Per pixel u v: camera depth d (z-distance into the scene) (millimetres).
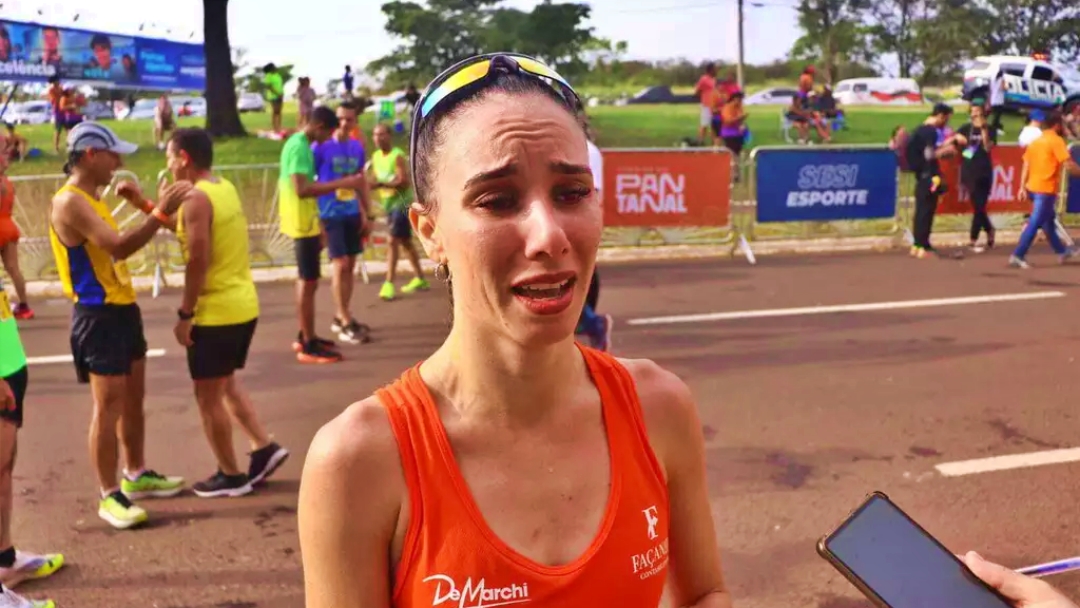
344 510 1181
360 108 9008
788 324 7793
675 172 10914
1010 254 11266
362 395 6125
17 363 3693
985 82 24469
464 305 1181
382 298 9039
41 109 30078
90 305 4105
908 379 6176
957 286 9336
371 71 39781
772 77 52469
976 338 7242
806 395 5867
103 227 4008
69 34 21188
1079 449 4875
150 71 23375
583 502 1249
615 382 1321
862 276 9938
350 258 7469
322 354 6922
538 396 1232
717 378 6266
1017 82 24469
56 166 18016
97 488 4688
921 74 44719
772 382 6156
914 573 1381
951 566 1400
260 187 11102
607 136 23625
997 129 23156
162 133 21547
